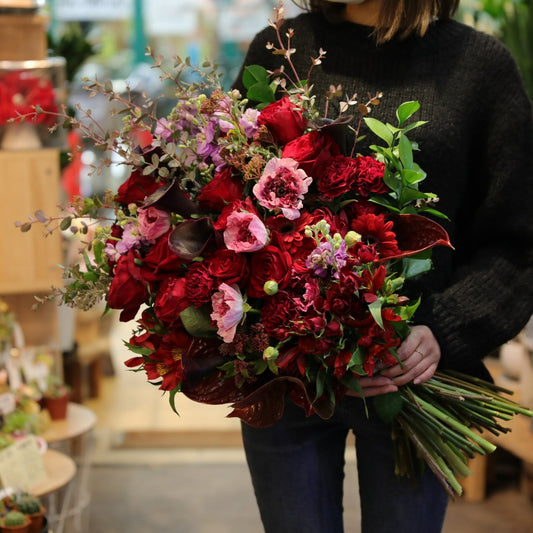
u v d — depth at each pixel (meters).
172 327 1.36
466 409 1.53
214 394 1.36
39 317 3.43
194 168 1.42
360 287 1.30
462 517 3.14
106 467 3.64
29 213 3.17
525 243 1.55
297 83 1.61
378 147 1.42
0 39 3.31
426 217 1.49
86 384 4.29
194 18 6.03
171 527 3.12
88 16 5.89
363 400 1.53
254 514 3.24
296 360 1.31
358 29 1.58
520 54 3.47
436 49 1.54
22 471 2.43
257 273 1.30
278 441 1.64
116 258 1.42
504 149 1.53
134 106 1.45
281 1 1.44
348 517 3.17
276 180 1.33
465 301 1.52
